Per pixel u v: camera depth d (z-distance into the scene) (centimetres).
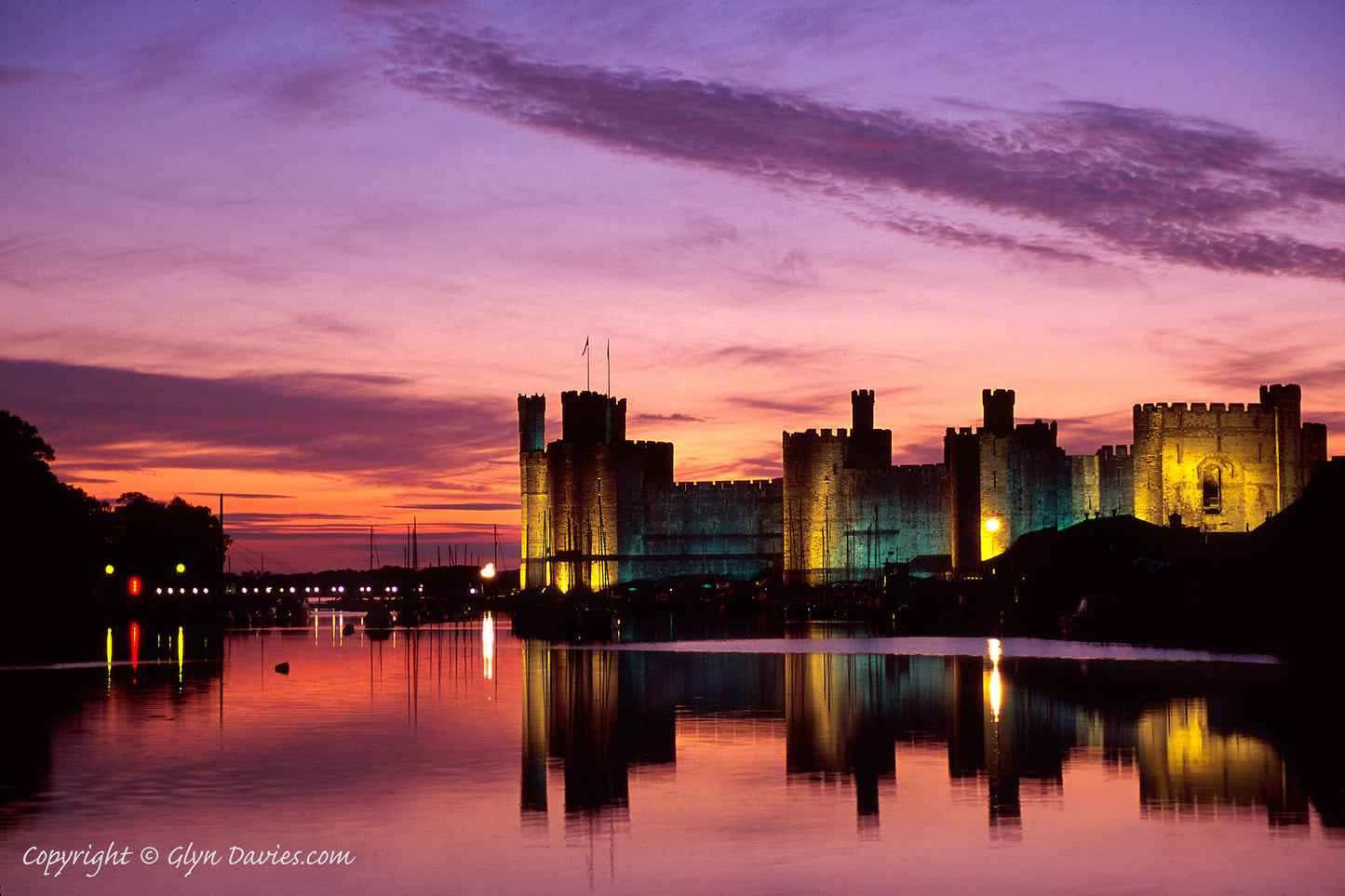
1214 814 2583
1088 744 3453
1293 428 13300
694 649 8175
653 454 19638
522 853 2336
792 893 2078
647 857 2300
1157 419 13375
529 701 4738
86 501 14375
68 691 5131
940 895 2056
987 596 11744
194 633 11388
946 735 3675
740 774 3086
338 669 6456
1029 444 14712
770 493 18775
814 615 13650
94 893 2116
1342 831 2433
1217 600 8319
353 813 2648
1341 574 7462
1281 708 4203
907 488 16650
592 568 18850
